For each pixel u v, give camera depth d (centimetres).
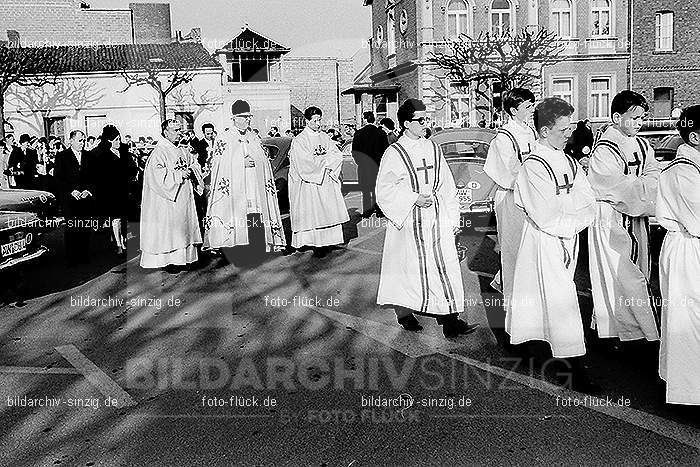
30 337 729
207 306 831
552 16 3300
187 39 4116
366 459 454
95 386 591
